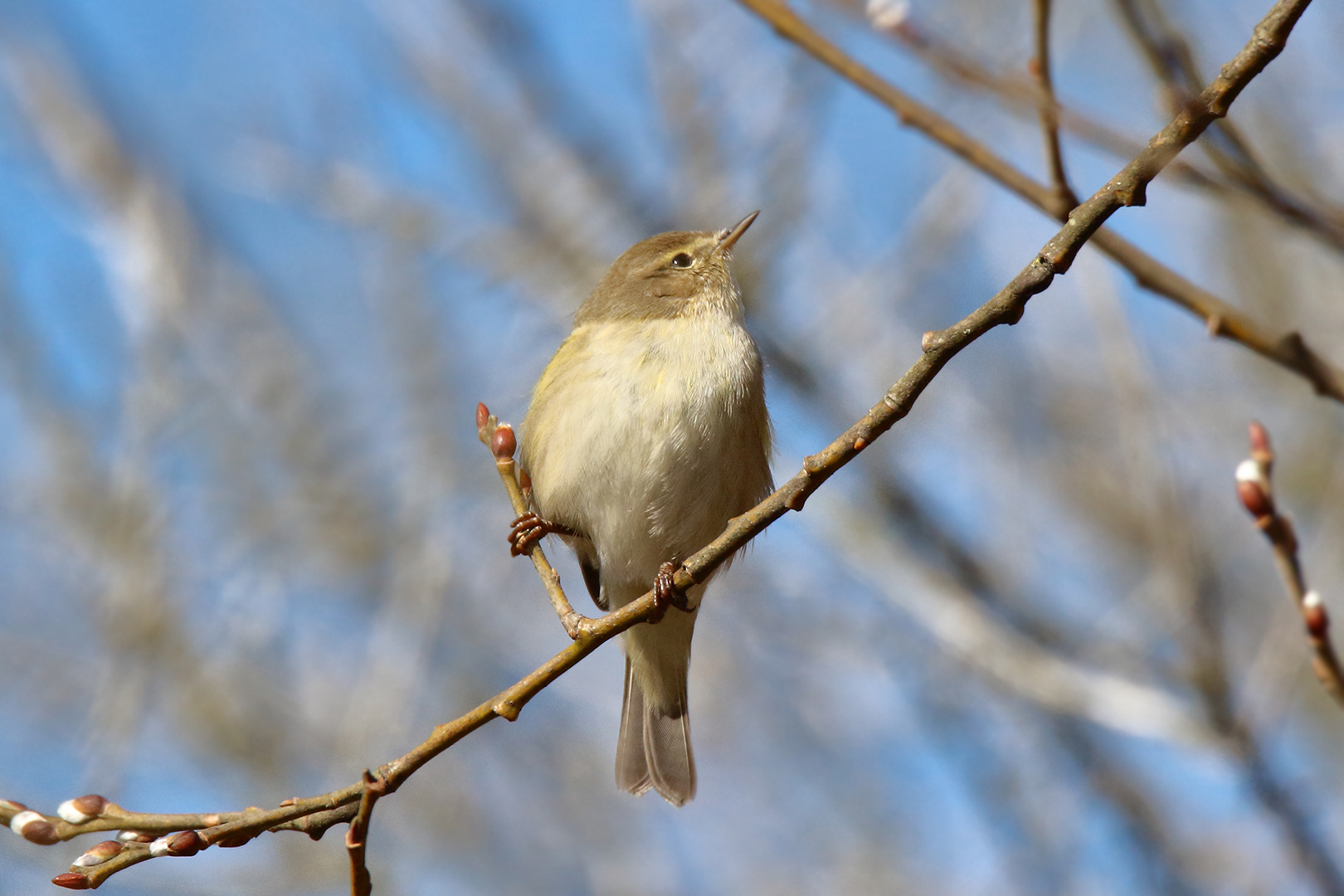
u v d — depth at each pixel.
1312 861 9.44
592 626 5.62
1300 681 12.53
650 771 8.04
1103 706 9.98
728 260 8.29
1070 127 5.04
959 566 11.27
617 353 7.77
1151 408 10.62
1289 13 4.27
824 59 5.84
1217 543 12.26
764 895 12.68
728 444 7.60
